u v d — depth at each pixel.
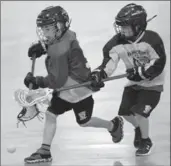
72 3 23.47
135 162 8.88
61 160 9.18
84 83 9.05
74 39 9.12
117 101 13.67
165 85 14.46
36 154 9.13
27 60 17.95
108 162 8.88
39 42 9.76
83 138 10.91
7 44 19.62
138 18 9.02
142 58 9.33
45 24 8.91
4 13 23.31
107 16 21.38
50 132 9.25
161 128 11.44
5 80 16.11
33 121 12.49
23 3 24.31
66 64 9.05
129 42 9.27
